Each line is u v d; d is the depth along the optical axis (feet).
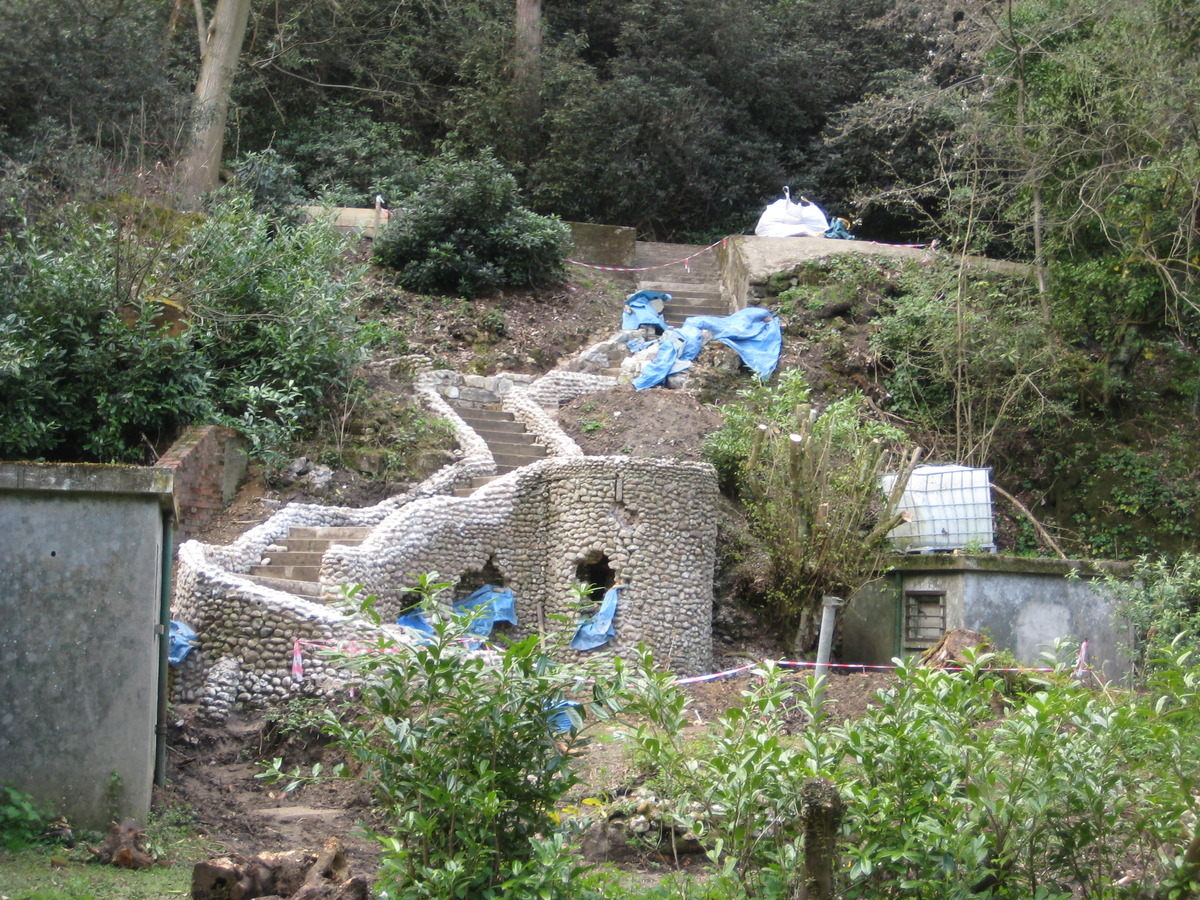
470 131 90.94
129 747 27.22
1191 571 42.32
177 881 24.32
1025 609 45.80
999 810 19.71
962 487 49.29
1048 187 62.64
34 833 25.84
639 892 22.76
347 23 90.89
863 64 96.63
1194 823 20.29
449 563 45.39
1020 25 62.95
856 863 19.36
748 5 94.94
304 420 53.16
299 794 32.01
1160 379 63.10
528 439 55.47
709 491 47.29
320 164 85.30
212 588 37.73
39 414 46.91
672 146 90.43
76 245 50.44
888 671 43.65
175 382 49.03
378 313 63.93
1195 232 57.47
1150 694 23.29
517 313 67.46
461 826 20.17
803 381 57.98
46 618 27.37
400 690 20.52
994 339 59.88
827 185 94.48
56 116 64.23
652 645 44.68
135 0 70.79
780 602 46.16
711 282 75.66
